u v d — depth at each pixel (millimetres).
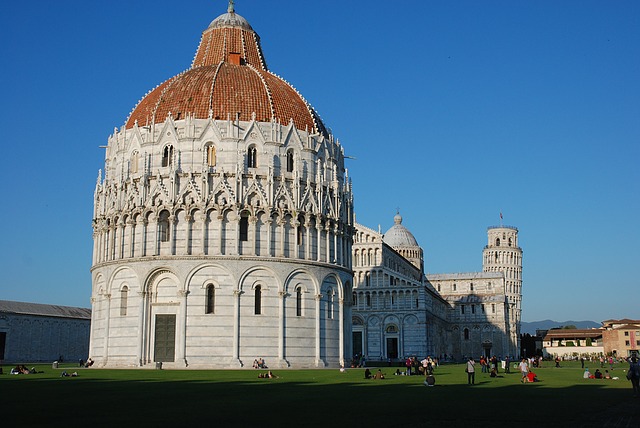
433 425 31734
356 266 172250
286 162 98562
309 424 30953
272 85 106375
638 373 49094
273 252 94438
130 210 95000
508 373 90625
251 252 93125
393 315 167375
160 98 102875
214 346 90188
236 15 119188
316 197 100375
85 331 176750
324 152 104125
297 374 76500
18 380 63281
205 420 31828
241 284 91938
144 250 93750
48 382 59938
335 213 103562
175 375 72812
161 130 96688
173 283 92312
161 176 95500
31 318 156750
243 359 90625
